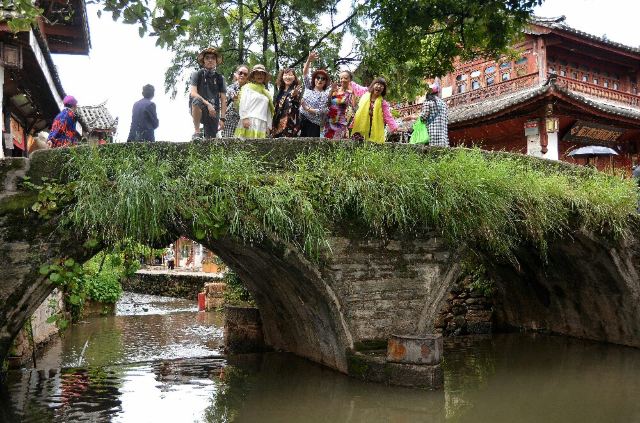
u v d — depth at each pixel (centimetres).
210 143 677
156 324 1438
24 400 640
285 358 902
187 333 1277
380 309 730
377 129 812
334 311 705
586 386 739
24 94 1338
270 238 661
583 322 1103
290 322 895
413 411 602
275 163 700
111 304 1641
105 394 670
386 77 1379
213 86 816
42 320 1071
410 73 1333
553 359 913
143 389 696
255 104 794
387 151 756
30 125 1595
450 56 1296
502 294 1235
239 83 838
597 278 1011
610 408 634
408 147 765
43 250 605
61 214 605
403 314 740
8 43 1017
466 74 2250
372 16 1219
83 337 1215
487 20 1104
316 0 1420
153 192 601
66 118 848
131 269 643
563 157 1909
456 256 765
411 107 2034
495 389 718
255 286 899
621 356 934
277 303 880
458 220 743
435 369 670
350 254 714
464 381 761
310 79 884
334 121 827
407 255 745
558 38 1995
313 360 867
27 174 614
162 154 655
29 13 619
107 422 557
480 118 1802
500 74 2134
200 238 642
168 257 3216
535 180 820
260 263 764
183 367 836
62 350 1047
